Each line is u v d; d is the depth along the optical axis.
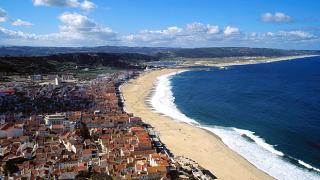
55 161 138.88
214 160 156.88
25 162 137.00
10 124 186.75
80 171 126.88
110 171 128.38
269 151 168.00
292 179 135.75
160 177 125.38
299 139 186.38
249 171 144.25
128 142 165.00
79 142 162.12
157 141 178.88
